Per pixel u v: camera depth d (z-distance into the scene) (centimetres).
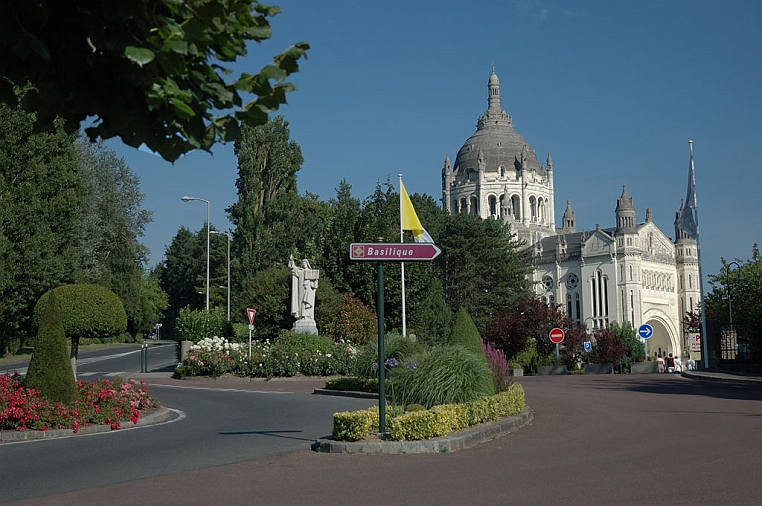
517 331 5034
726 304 7294
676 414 1786
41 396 1752
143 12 451
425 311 6712
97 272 6297
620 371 5281
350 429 1341
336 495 936
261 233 6819
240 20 493
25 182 4691
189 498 942
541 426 1630
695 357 13100
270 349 3591
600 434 1463
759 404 2002
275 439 1510
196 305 12519
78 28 459
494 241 8506
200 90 493
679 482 959
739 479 970
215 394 2752
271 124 7056
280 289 4300
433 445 1290
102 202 6831
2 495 1005
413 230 3553
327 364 3509
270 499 921
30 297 4878
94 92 491
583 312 13275
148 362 5319
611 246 12988
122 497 962
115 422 1772
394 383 1639
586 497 884
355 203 9612
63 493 1007
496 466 1124
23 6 436
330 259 5406
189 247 13262
